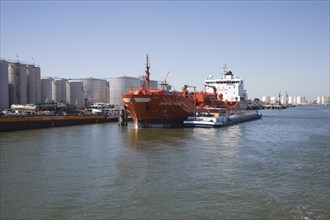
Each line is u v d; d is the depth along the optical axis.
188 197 20.78
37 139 47.75
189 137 50.16
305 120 101.81
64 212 18.39
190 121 67.38
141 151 36.91
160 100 60.47
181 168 28.47
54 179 24.81
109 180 24.61
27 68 98.44
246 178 25.12
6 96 85.25
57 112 89.31
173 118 65.62
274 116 133.25
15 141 45.22
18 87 93.44
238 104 106.50
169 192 21.77
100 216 17.83
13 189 22.34
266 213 18.11
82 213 18.25
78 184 23.53
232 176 25.73
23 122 63.06
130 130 62.41
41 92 106.88
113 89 144.00
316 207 18.94
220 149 38.44
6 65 85.38
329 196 20.80
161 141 45.41
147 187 22.86
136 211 18.52
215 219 17.41
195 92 85.12
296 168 28.39
